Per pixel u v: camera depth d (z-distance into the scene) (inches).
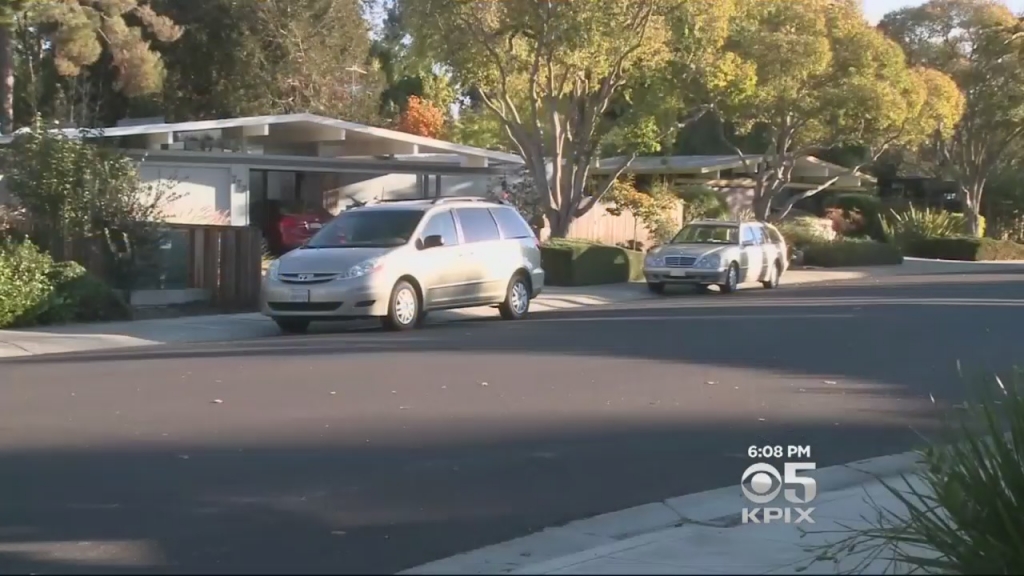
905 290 1222.3
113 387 515.8
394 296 762.8
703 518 318.7
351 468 366.9
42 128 876.6
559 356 625.3
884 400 496.7
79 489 339.9
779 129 1616.6
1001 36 1975.9
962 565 244.4
